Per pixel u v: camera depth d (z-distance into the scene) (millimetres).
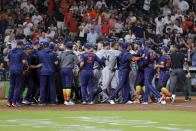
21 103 43344
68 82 43344
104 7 88250
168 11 94000
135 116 28828
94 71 46094
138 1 94875
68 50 43938
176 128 21500
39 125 22797
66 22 84938
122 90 45719
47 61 42875
